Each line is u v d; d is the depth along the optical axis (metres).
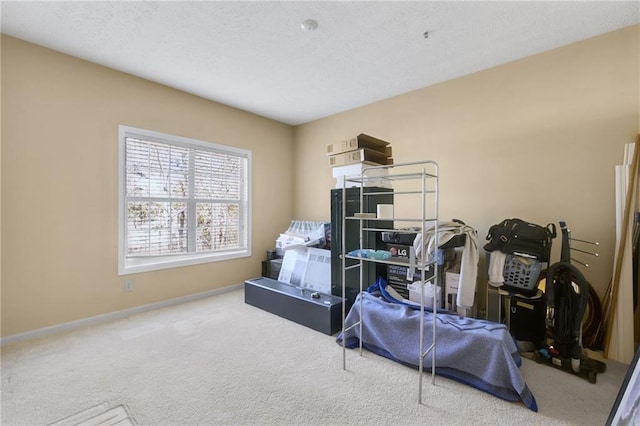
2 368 1.99
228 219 4.01
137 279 3.09
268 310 3.12
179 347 2.31
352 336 2.36
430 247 2.08
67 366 2.02
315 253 3.30
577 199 2.42
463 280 2.24
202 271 3.64
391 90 3.40
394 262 1.83
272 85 3.27
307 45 2.47
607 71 2.29
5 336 2.36
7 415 1.55
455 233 2.30
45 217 2.54
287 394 1.73
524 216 2.68
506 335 1.80
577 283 1.97
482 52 2.58
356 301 2.37
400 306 2.18
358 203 2.68
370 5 1.98
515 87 2.71
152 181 3.25
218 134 3.81
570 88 2.45
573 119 2.44
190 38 2.37
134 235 3.12
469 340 1.80
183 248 3.54
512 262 2.24
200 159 3.69
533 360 2.11
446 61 2.74
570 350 2.00
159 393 1.74
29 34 2.33
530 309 2.22
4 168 2.35
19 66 2.40
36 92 2.48
